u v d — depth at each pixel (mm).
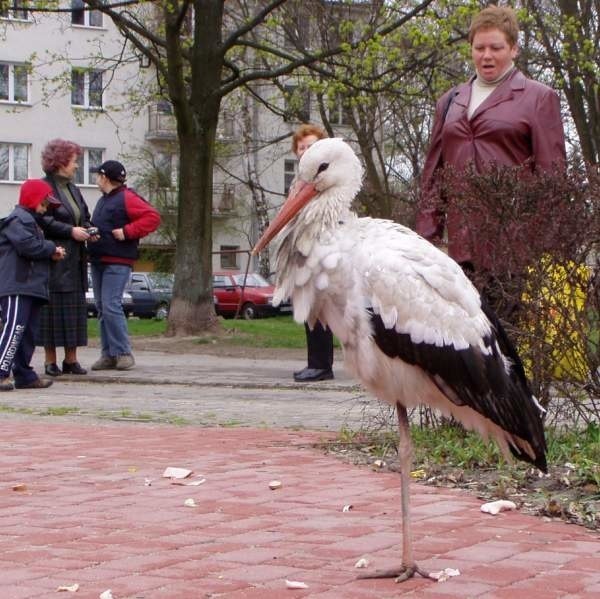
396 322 5980
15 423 9078
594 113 22406
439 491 7109
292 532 6492
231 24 23203
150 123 40312
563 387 7695
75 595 5367
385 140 27297
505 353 6410
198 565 5898
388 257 6008
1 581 5602
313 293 6219
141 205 12203
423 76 18438
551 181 7520
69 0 34594
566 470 7297
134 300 33625
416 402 6191
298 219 6270
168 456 7867
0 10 18031
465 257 7660
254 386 11398
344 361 6367
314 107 25938
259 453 7938
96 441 8336
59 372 12062
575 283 7570
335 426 8945
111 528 6535
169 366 13453
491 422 6242
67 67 38562
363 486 7195
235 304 34062
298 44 19281
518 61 19766
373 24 18281
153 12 24281
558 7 22109
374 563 5953
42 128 39312
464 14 16281
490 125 7824
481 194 7586
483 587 5535
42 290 10898
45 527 6559
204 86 17859
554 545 6348
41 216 11516
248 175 34406
